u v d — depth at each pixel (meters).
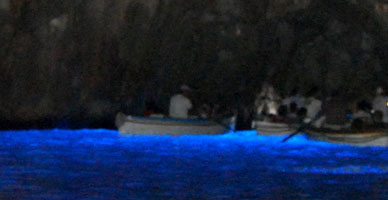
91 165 30.09
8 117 46.69
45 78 46.72
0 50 44.69
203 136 44.50
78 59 47.00
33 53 45.78
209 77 51.34
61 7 45.16
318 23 52.84
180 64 50.12
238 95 52.44
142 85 49.50
